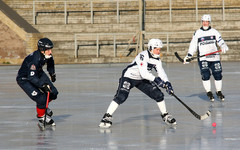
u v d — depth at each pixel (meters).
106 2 80.12
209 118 25.05
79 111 27.88
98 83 43.53
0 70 62.53
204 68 32.19
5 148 18.59
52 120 23.33
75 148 18.42
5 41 73.19
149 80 23.25
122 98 22.83
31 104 31.12
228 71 54.50
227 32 74.69
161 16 77.56
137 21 77.56
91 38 75.62
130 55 75.06
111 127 22.80
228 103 30.62
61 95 35.25
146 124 23.48
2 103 31.62
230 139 19.73
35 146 18.88
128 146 18.66
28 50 72.88
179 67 62.16
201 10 78.38
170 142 19.31
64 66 65.38
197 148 18.20
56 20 78.44
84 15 78.69
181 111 27.48
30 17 78.62
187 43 75.56
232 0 78.88
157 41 22.34
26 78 22.58
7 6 79.56
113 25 76.56
